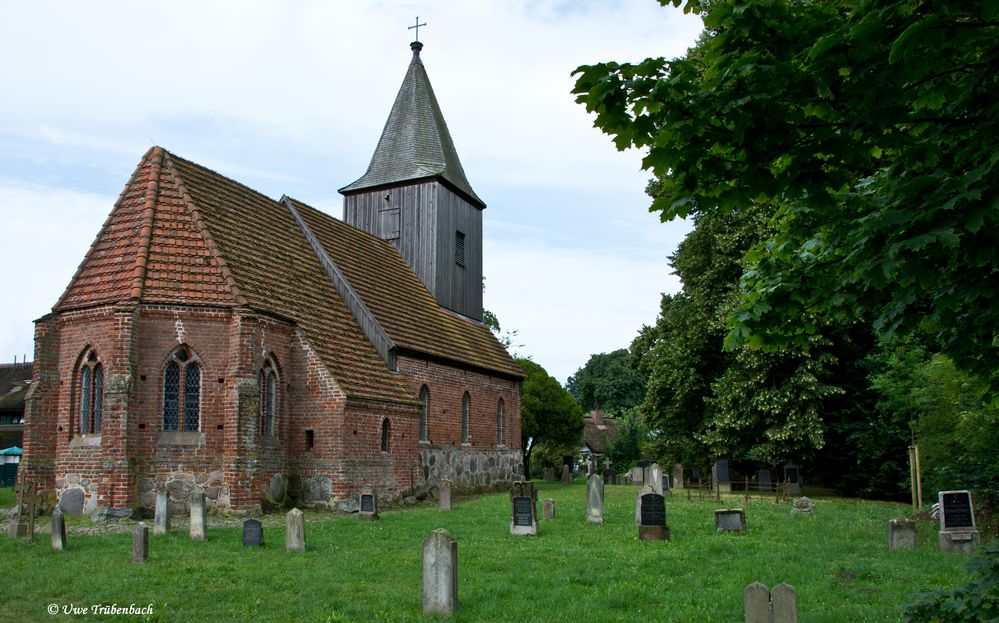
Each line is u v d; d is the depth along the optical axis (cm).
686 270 3750
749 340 839
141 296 2086
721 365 3588
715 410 3497
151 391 2089
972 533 1622
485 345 3778
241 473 2086
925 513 2270
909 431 3203
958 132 605
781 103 587
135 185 2398
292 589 1220
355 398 2389
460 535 1808
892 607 1106
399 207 3688
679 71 600
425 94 3875
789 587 891
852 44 546
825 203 651
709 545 1625
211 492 2098
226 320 2178
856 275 636
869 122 594
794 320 831
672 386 3672
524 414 4850
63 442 2100
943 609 648
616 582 1257
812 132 614
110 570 1338
